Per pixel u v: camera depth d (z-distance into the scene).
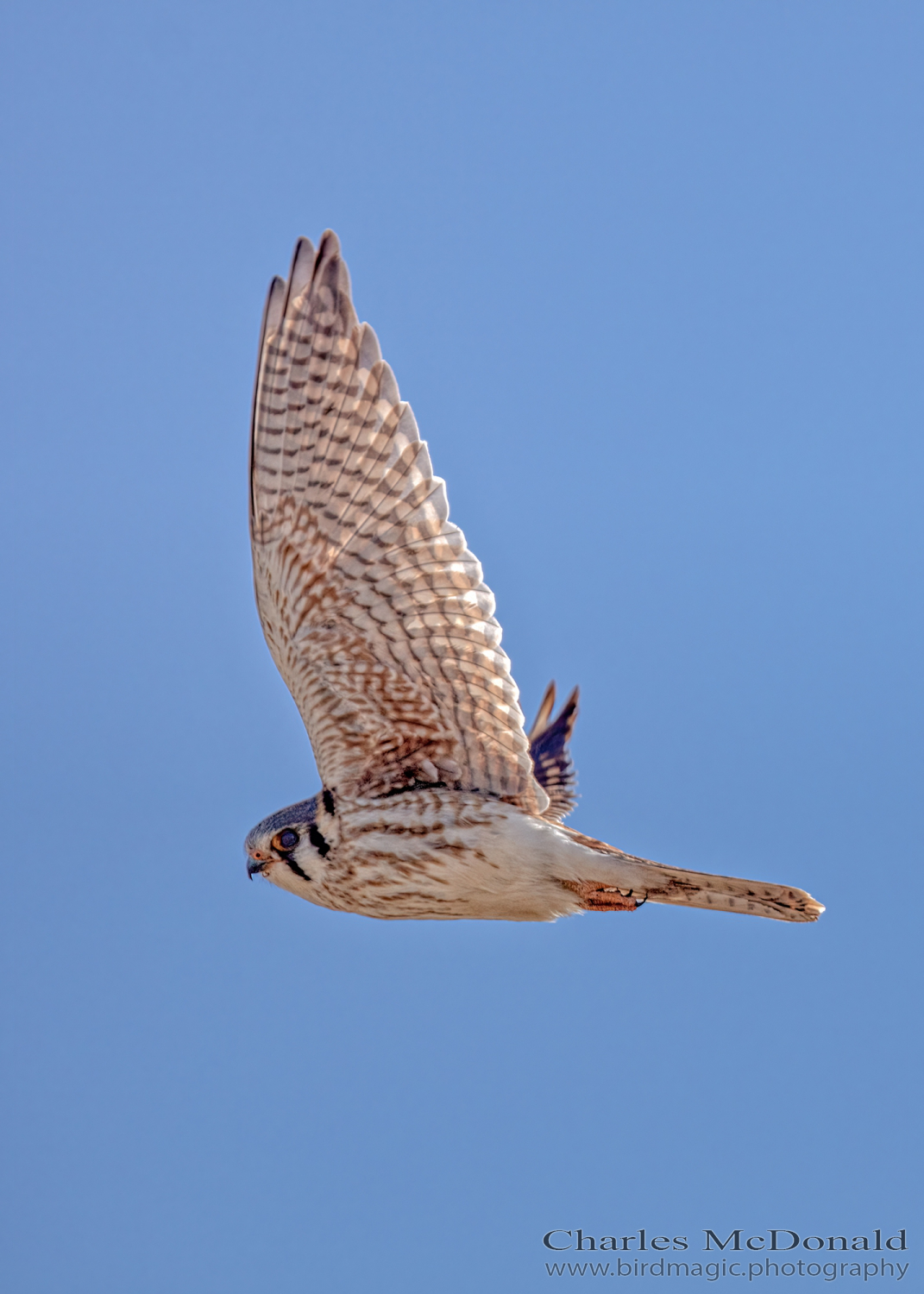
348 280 11.71
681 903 12.12
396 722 12.27
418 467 11.62
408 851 12.28
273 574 12.00
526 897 12.30
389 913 12.74
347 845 12.53
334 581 11.88
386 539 11.71
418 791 12.40
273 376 11.77
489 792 12.33
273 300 11.73
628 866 11.92
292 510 11.86
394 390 11.64
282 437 11.81
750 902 11.84
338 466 11.75
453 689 12.01
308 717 12.48
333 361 11.74
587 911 12.43
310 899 13.03
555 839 12.05
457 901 12.44
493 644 11.73
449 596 11.70
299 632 12.11
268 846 12.91
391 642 11.96
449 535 11.60
